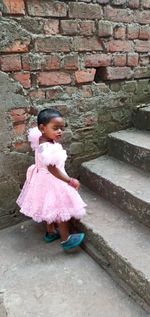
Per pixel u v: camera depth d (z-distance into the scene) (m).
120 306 1.80
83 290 1.92
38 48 2.27
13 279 2.03
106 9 2.51
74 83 2.56
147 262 1.84
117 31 2.64
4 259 2.22
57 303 1.83
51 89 2.44
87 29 2.46
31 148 2.47
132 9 2.66
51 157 2.04
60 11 2.28
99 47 2.58
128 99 2.98
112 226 2.21
